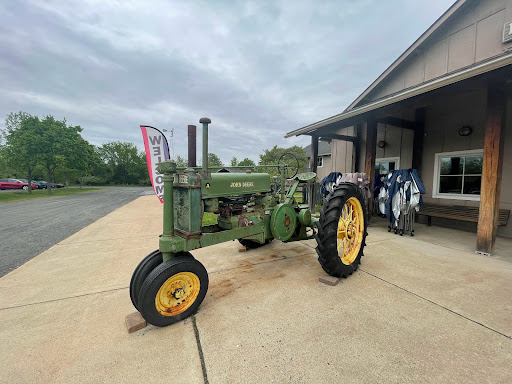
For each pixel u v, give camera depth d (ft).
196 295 6.66
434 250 12.30
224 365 4.87
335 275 8.72
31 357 5.15
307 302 7.25
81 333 5.97
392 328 5.98
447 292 7.82
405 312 6.68
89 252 12.42
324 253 8.35
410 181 14.98
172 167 6.44
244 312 6.77
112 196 53.11
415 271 9.57
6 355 5.20
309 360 4.96
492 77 10.76
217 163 93.50
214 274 9.39
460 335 5.72
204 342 5.57
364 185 16.89
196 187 6.73
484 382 4.39
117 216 24.27
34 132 53.57
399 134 22.24
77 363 4.97
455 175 18.17
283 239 9.38
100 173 145.89
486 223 11.46
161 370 4.77
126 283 8.84
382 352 5.17
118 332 6.00
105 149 150.61
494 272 9.42
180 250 6.64
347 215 10.02
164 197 6.54
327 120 18.76
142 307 5.79
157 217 23.52
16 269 10.23
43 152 53.47
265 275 9.26
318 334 5.77
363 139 25.46
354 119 18.28
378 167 24.36
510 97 14.62
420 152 20.06
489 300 7.32
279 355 5.12
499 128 10.82
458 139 17.78
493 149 11.05
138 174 147.33
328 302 7.23
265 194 9.50
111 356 5.16
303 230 10.56
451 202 18.22
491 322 6.22
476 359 4.97
